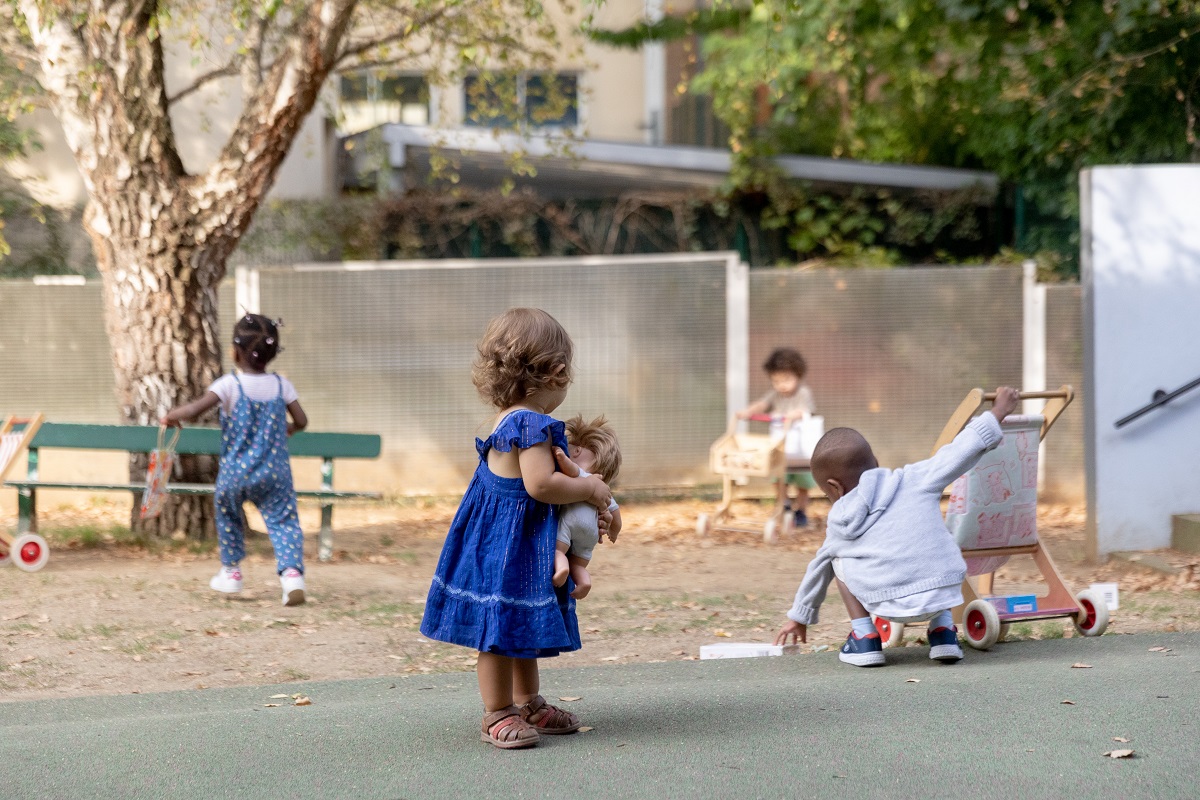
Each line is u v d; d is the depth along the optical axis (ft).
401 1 34.71
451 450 40.01
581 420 12.50
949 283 40.32
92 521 34.91
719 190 53.11
